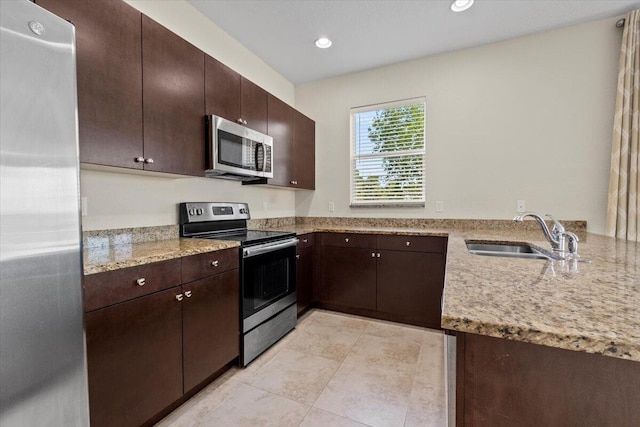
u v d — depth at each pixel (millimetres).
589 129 2547
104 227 1771
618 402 590
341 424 1504
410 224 3229
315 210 3725
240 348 2018
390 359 2135
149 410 1406
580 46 2553
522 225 2771
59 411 898
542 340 549
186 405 1645
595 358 600
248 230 2922
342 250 3035
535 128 2721
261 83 3141
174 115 1830
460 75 2977
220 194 2658
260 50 2939
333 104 3592
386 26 2539
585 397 607
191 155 1954
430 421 1519
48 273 860
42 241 843
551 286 851
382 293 2869
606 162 2500
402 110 3285
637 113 2270
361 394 1738
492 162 2883
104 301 1211
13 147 775
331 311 3133
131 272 1320
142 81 1631
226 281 1899
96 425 1188
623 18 2381
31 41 816
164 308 1480
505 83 2812
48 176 857
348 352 2240
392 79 3277
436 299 2670
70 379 927
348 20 2453
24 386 810
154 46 1700
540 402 634
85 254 1470
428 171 3141
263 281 2238
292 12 2354
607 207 2451
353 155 3543
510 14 2389
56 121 879
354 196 3541
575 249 1441
